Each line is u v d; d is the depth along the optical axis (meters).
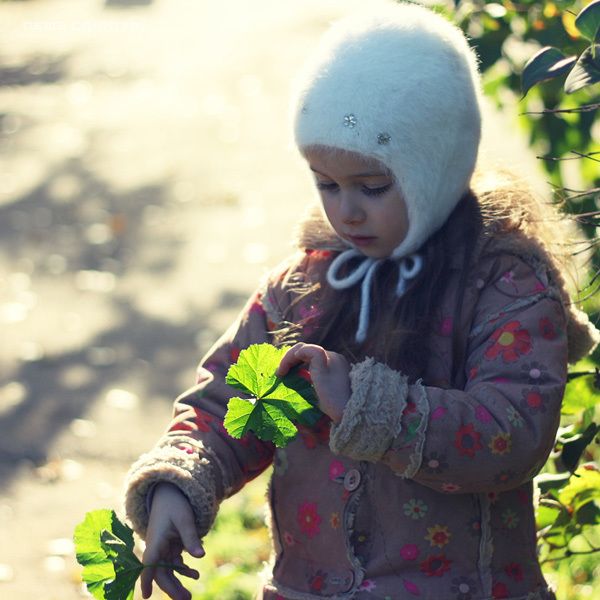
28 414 6.37
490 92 3.87
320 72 2.48
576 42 3.40
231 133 11.91
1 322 7.65
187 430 2.61
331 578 2.49
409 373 2.44
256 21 17.28
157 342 7.36
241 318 2.78
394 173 2.43
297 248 2.80
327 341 2.57
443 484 2.32
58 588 4.73
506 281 2.47
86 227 9.44
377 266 2.58
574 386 2.98
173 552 2.48
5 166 11.10
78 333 7.49
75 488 5.57
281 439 2.33
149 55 15.41
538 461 2.35
